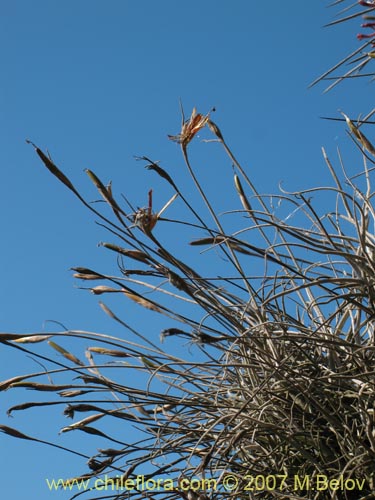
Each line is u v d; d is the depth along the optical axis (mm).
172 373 1077
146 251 1061
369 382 1025
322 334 1050
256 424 1044
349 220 1096
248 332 1056
